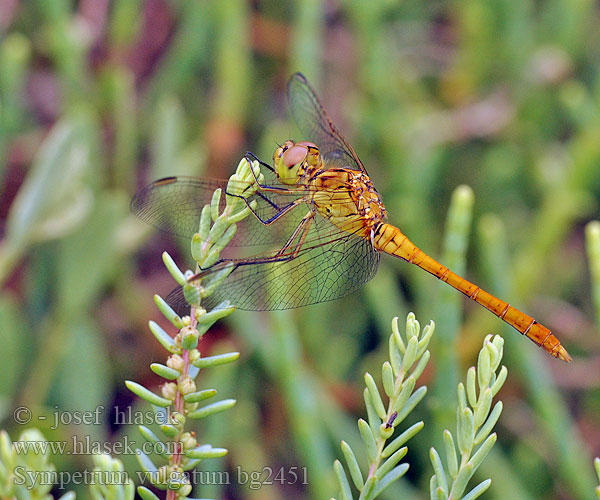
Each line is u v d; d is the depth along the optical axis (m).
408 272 0.47
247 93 0.48
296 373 0.44
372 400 0.41
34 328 0.47
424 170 0.48
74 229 0.46
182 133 0.48
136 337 0.47
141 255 0.48
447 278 0.45
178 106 0.48
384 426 0.41
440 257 0.48
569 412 0.48
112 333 0.47
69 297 0.46
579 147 0.47
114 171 0.48
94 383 0.46
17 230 0.46
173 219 0.44
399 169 0.48
